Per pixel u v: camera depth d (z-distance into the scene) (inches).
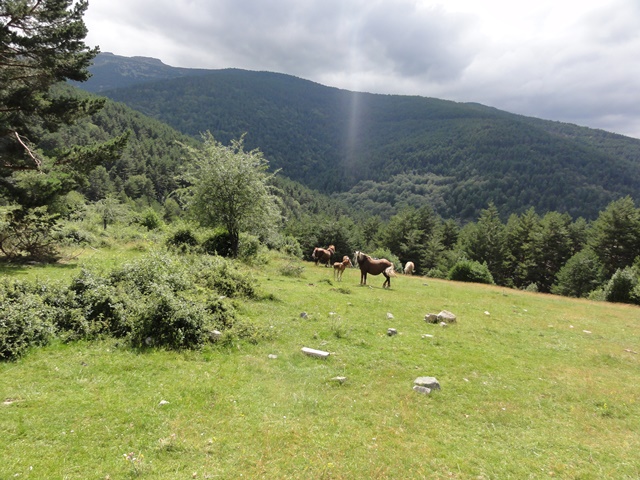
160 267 460.8
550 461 233.3
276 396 285.4
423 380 329.4
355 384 321.7
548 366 420.2
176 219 1214.9
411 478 203.6
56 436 211.5
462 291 1052.5
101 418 233.1
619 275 1432.1
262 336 409.7
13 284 366.9
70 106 800.3
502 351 460.8
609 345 542.9
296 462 208.8
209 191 1018.7
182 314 368.8
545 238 2822.3
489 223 3245.6
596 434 275.3
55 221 809.5
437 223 3907.5
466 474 212.1
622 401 337.1
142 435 221.3
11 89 743.1
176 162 5851.4
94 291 380.8
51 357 305.3
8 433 209.0
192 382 291.0
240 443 222.4
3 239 708.0
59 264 716.0
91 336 345.4
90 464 193.3
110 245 1038.4
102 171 4392.2
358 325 498.9
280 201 1140.5
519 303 909.8
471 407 300.8
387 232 3592.5
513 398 325.4
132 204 4141.2
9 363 287.7
